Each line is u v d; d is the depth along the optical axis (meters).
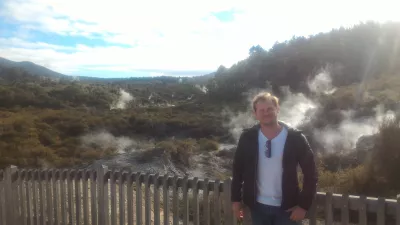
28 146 18.69
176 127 36.34
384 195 6.97
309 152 2.84
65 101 48.97
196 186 3.87
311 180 2.81
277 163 2.90
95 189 4.58
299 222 3.04
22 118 25.02
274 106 2.94
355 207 3.06
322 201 3.20
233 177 3.13
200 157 19.52
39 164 16.14
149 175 4.20
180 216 5.93
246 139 3.04
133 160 16.58
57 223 4.86
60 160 17.25
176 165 17.23
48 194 4.89
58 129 25.86
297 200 2.88
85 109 44.91
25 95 44.91
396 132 7.80
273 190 2.93
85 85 69.19
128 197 4.34
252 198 2.99
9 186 5.08
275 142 2.92
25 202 5.05
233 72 81.19
